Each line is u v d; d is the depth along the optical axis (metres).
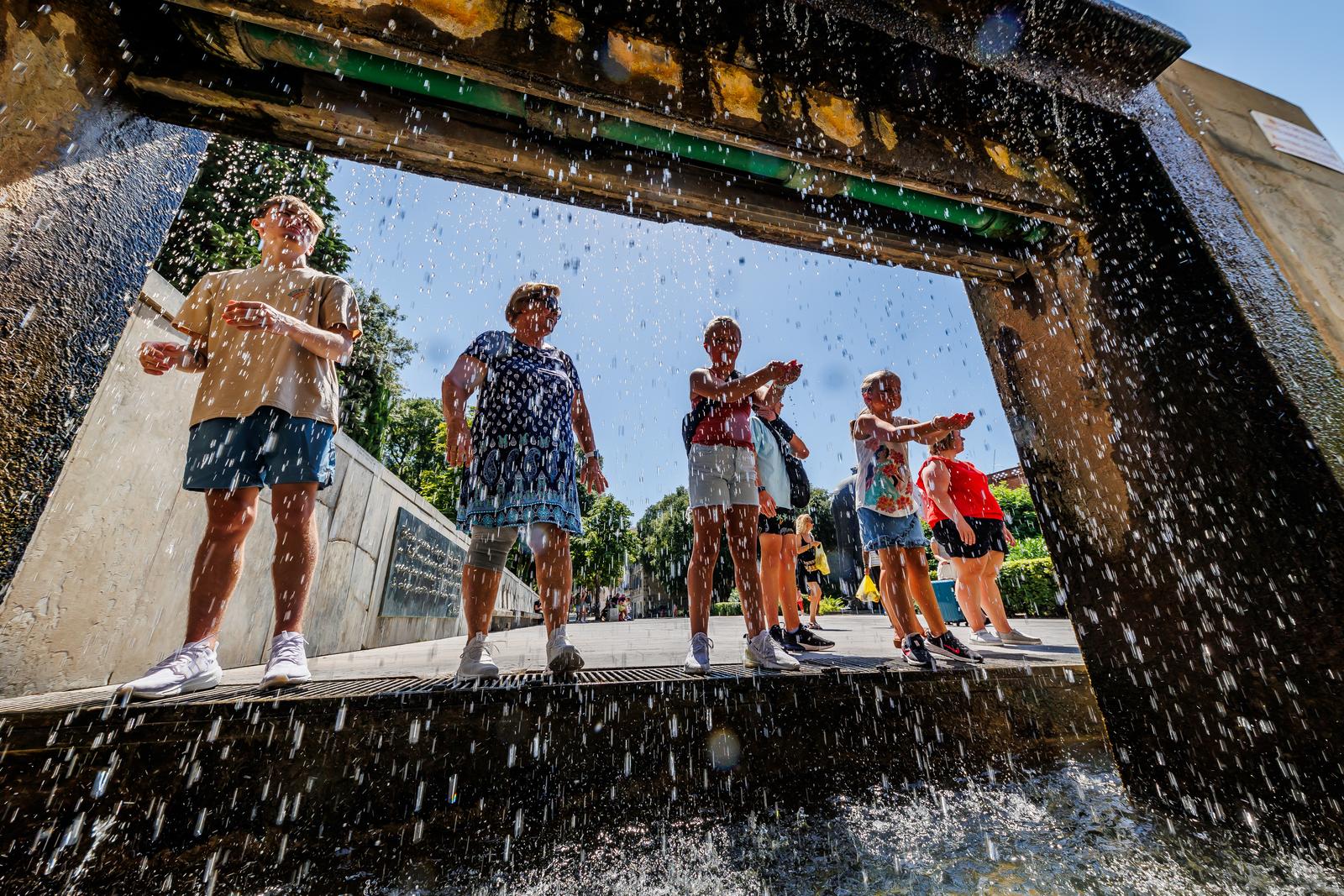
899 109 2.05
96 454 2.16
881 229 2.30
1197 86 2.44
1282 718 1.63
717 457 2.55
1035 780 2.02
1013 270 2.52
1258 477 1.75
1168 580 1.94
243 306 1.71
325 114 1.62
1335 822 1.46
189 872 1.29
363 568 5.21
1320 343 1.96
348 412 13.74
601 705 1.68
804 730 1.87
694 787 1.68
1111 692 2.07
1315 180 2.52
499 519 2.10
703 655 2.19
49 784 1.28
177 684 1.54
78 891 1.23
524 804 1.53
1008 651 3.69
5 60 1.16
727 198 2.08
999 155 2.18
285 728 1.44
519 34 1.58
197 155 1.60
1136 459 2.07
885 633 5.52
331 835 1.39
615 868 1.29
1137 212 2.14
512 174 1.91
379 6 1.43
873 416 3.28
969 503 4.29
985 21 1.99
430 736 1.53
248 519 1.85
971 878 1.21
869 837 1.47
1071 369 2.34
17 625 1.83
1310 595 1.61
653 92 1.71
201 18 1.44
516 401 2.31
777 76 1.90
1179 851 1.38
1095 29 2.08
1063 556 2.31
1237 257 2.00
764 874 1.25
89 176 1.32
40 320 1.22
